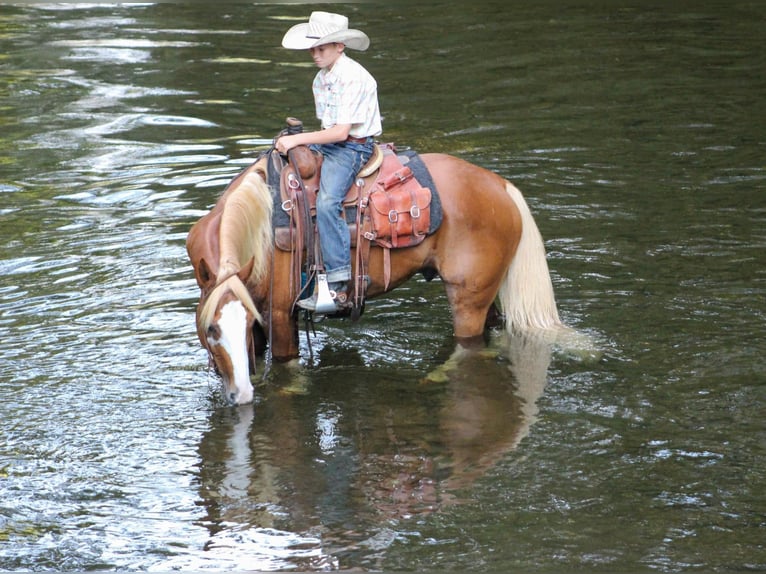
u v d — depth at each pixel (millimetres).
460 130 17000
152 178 14734
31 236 12633
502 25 25281
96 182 14594
